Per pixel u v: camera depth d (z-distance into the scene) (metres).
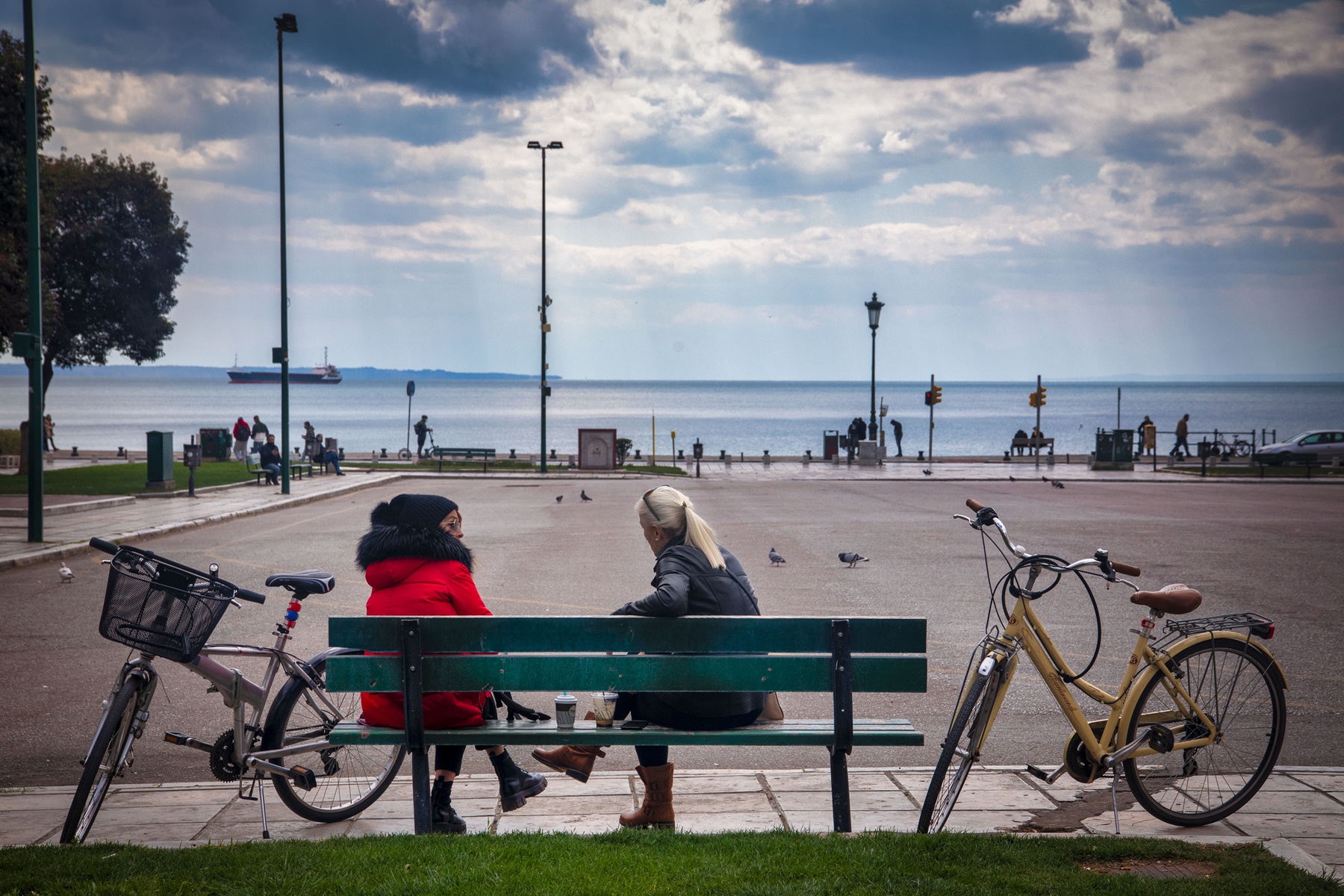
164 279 43.16
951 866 3.65
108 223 41.47
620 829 4.16
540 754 4.40
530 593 11.54
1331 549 14.86
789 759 5.91
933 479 32.94
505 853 3.81
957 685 7.53
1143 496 25.97
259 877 3.55
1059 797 4.86
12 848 3.92
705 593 4.32
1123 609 10.30
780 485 30.31
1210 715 4.50
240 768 4.48
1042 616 9.95
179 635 4.14
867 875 3.55
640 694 4.34
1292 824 4.45
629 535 17.20
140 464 33.75
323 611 10.34
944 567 13.38
